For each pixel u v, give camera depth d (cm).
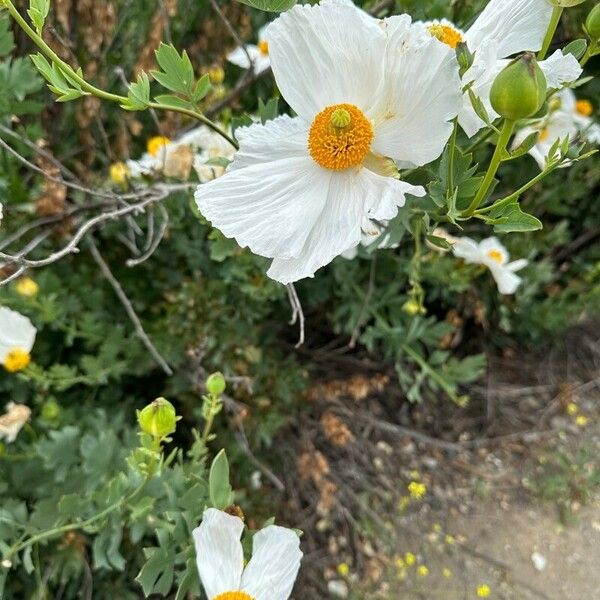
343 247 29
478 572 68
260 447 68
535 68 25
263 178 30
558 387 82
